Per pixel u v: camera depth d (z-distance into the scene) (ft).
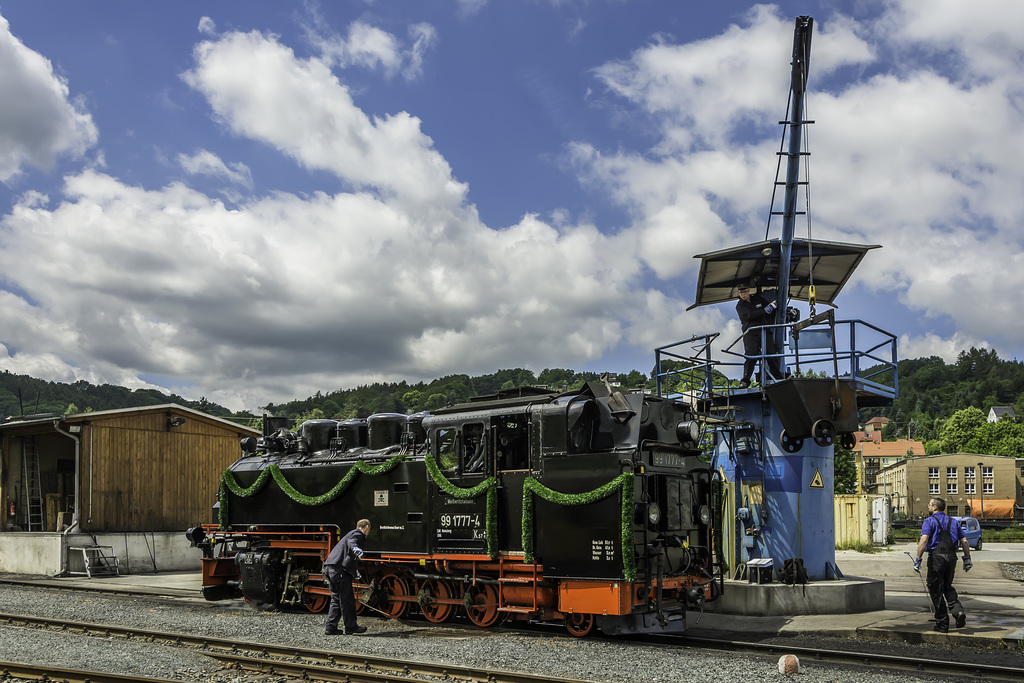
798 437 41.88
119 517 79.10
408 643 35.45
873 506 111.86
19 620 43.57
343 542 39.73
